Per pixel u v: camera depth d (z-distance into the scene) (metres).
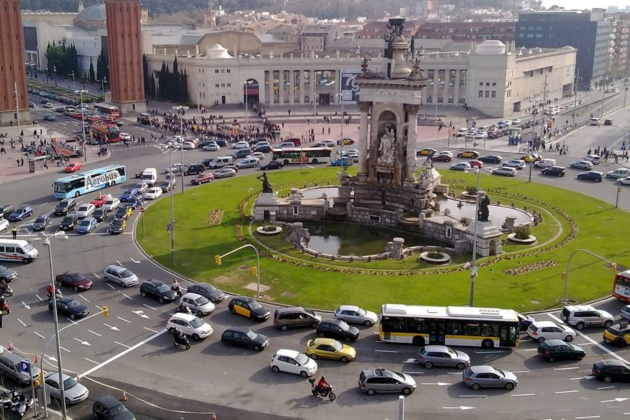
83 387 73.12
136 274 108.94
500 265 112.56
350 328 86.94
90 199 155.62
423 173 150.88
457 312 85.62
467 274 108.44
